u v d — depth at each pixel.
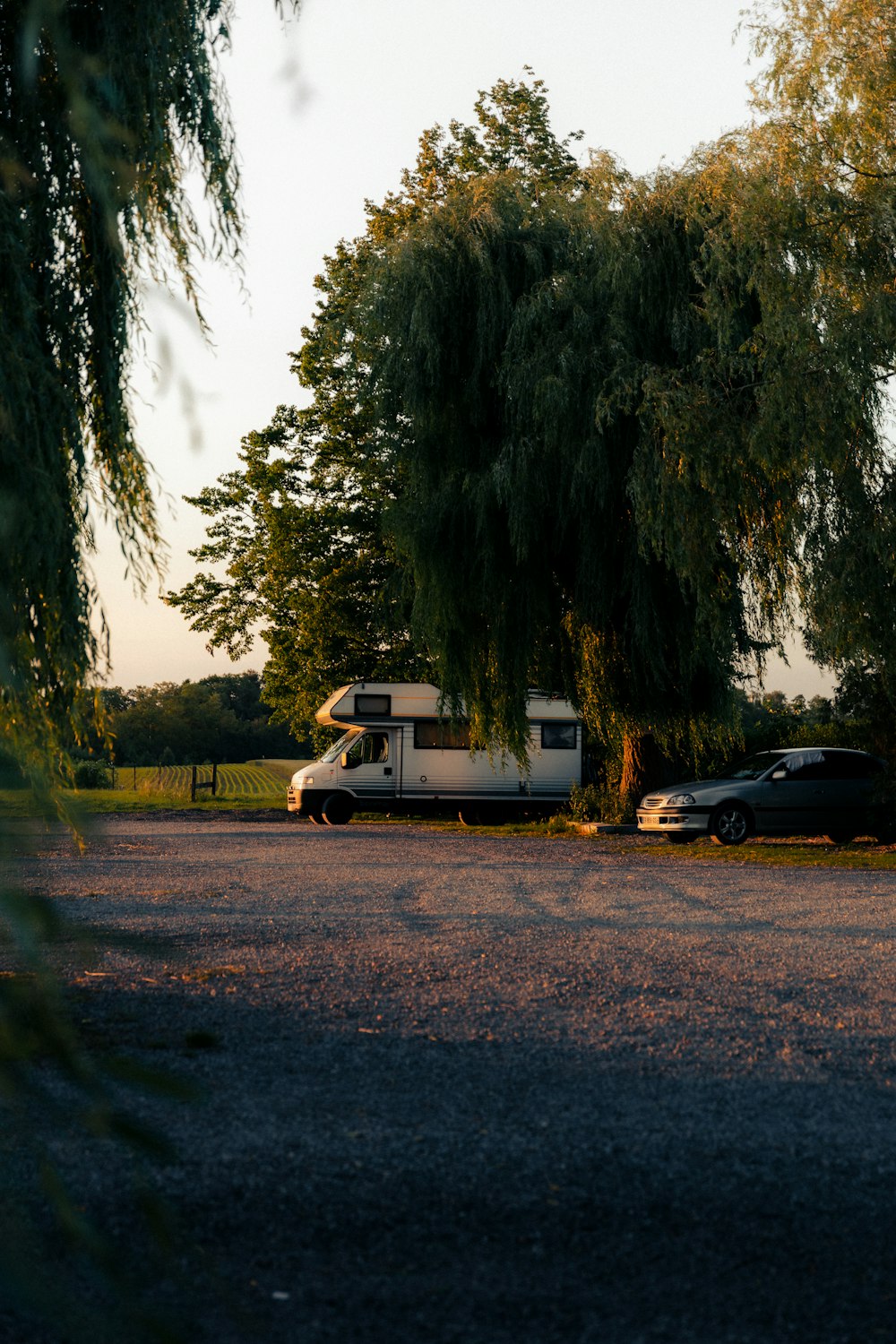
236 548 36.03
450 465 22.91
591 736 28.28
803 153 17.25
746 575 20.39
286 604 35.41
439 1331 3.12
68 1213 1.14
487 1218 3.93
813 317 16.92
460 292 22.31
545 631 23.67
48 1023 1.08
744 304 18.83
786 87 17.28
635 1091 5.43
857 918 11.73
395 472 23.70
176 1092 1.15
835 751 22.38
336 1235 3.76
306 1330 3.10
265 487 34.34
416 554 22.42
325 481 34.75
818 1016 7.12
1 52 3.05
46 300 5.29
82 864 17.30
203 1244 3.64
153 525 5.80
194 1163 4.35
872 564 16.84
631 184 21.42
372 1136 4.73
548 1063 5.92
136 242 5.22
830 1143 4.74
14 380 4.77
